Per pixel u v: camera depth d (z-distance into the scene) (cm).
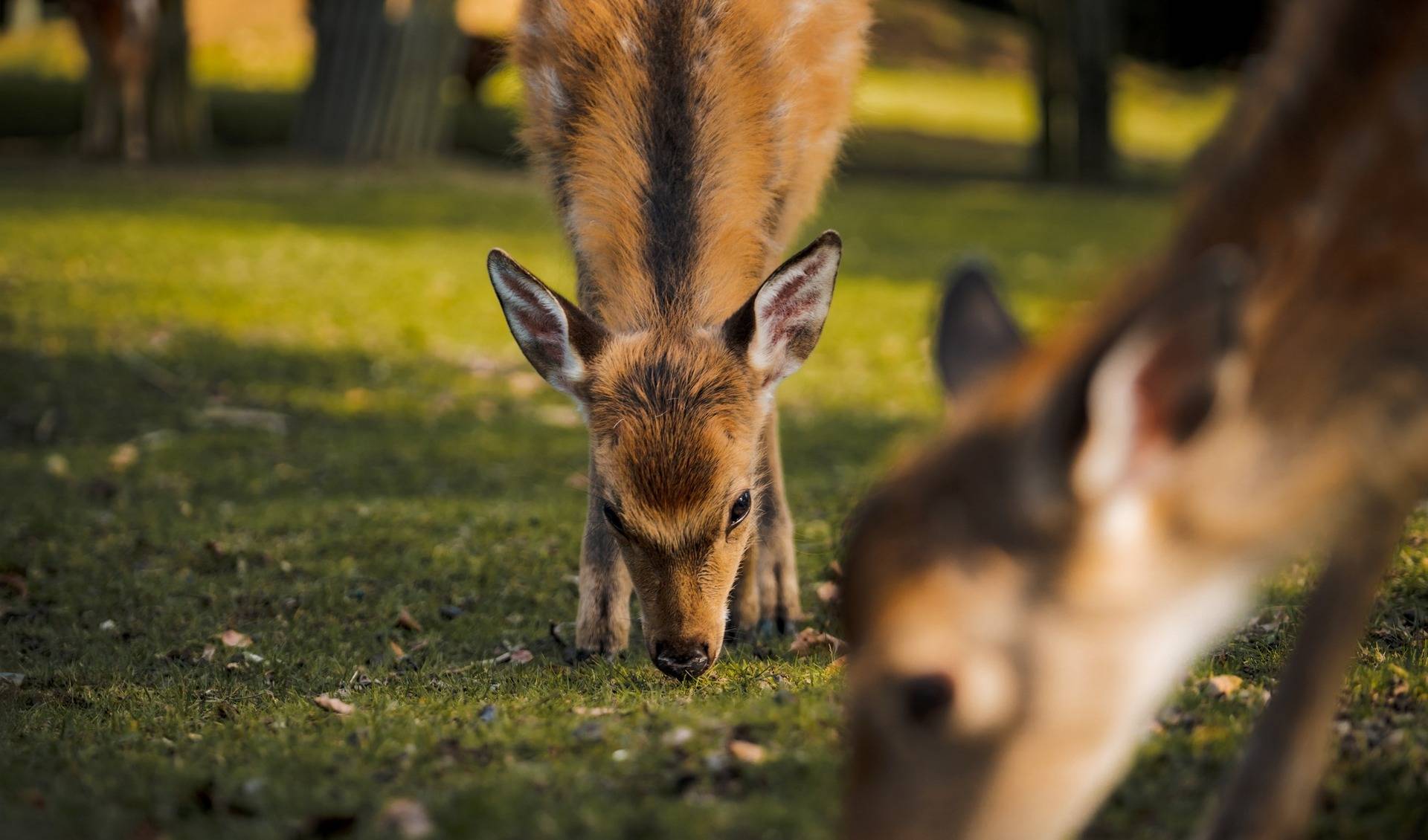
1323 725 590
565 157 1090
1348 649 582
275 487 1579
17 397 1939
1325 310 507
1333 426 504
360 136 4297
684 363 926
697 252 1004
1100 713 486
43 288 2525
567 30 1102
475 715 839
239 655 1043
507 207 3672
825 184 1255
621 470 885
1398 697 780
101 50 4078
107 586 1205
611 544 1010
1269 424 495
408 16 4284
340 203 3625
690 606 879
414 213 3531
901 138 5488
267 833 655
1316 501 509
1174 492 474
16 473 1617
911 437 602
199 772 742
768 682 895
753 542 1046
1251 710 767
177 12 4206
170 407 1928
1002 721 479
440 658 1027
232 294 2564
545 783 706
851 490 1461
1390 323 508
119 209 3356
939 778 482
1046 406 462
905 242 3362
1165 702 780
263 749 783
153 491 1549
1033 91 5988
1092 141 4781
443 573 1220
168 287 2584
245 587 1198
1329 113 518
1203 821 613
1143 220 3753
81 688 973
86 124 4241
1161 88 7075
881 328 2444
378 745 779
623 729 779
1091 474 451
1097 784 497
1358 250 513
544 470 1650
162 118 4222
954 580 481
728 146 1040
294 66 5903
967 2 8094
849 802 495
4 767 764
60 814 682
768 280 938
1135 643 488
